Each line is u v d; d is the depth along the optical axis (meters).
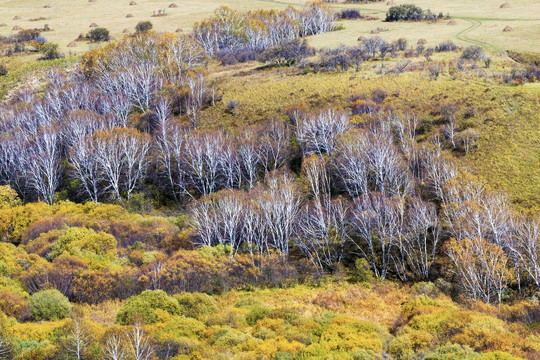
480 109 75.75
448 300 47.50
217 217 60.28
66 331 36.66
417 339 38.66
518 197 59.34
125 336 35.41
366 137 67.94
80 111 87.75
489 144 69.06
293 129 81.19
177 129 82.31
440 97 80.56
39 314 41.91
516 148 66.88
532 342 36.78
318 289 51.78
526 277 49.53
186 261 52.34
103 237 56.06
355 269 55.31
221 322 42.03
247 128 82.00
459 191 57.84
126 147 77.38
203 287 50.38
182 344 36.19
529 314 42.81
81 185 77.12
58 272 48.25
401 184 63.41
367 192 62.47
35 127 86.44
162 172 78.81
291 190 62.25
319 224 57.34
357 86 89.06
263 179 73.81
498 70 87.38
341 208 59.31
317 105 86.81
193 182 74.88
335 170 68.31
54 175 77.56
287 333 39.91
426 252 54.91
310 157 70.81
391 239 55.22
